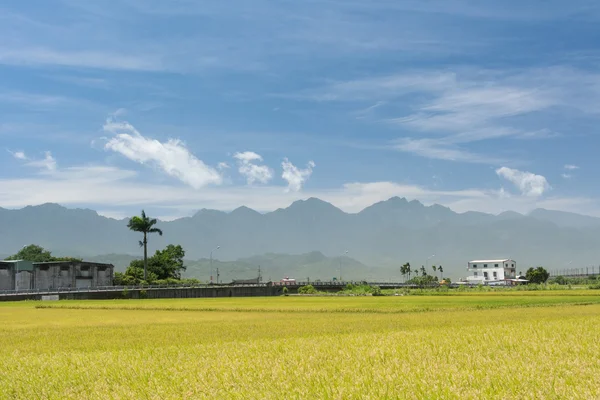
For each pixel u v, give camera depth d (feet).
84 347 106.93
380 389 50.06
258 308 242.78
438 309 211.41
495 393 48.11
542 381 50.96
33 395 60.03
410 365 62.90
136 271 608.19
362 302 292.81
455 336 94.43
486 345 79.15
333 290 583.58
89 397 57.11
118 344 110.32
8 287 485.56
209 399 51.42
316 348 83.35
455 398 46.44
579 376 52.80
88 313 232.12
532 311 183.21
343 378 56.95
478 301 266.36
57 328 155.33
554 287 458.09
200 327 147.74
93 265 546.67
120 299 409.08
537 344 77.41
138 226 536.42
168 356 82.94
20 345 112.98
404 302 279.28
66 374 70.13
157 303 322.55
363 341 92.02
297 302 310.45
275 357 75.20
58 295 402.93
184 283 580.71
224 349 87.71
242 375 62.08
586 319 127.75
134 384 60.54
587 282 619.26
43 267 504.43
